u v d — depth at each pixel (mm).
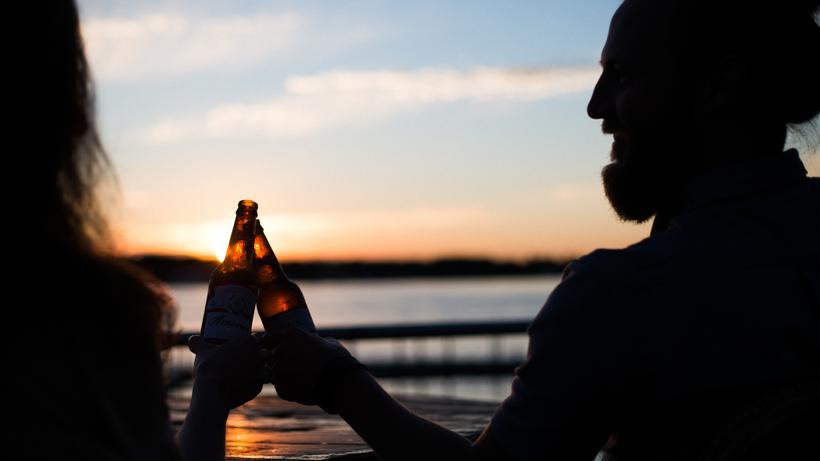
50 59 894
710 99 1287
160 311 977
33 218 886
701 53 1283
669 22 1300
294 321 1519
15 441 843
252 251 1540
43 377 871
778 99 1297
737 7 1276
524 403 1239
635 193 1341
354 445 1978
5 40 867
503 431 1251
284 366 1414
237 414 2756
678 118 1299
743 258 1214
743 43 1273
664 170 1329
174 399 2977
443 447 1304
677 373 1188
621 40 1335
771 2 1280
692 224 1258
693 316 1190
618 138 1378
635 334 1199
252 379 1340
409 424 1339
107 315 920
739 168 1288
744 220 1255
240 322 1390
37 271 880
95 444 884
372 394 1374
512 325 4336
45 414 862
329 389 1383
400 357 5500
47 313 885
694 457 1183
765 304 1188
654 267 1215
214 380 1303
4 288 867
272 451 1882
